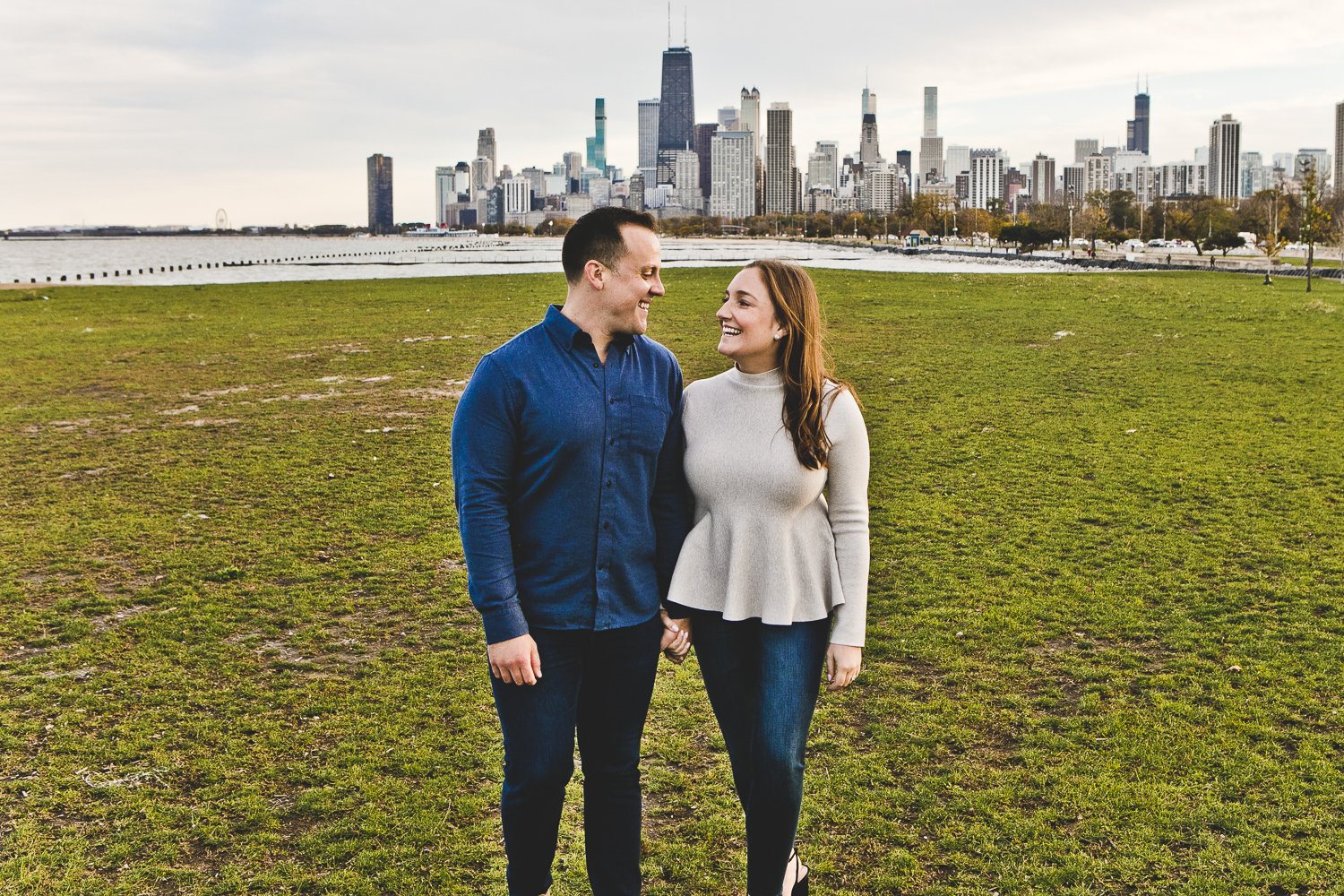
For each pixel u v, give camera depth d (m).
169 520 9.59
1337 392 15.42
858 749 5.09
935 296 35.44
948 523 9.16
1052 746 5.05
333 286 43.81
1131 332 24.00
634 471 3.40
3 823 4.46
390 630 6.84
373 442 13.09
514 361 3.30
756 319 3.40
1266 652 6.18
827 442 3.43
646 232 3.35
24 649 6.55
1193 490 10.11
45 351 22.55
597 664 3.46
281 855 4.21
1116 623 6.73
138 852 4.22
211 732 5.32
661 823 4.45
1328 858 4.05
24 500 10.38
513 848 3.47
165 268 82.19
